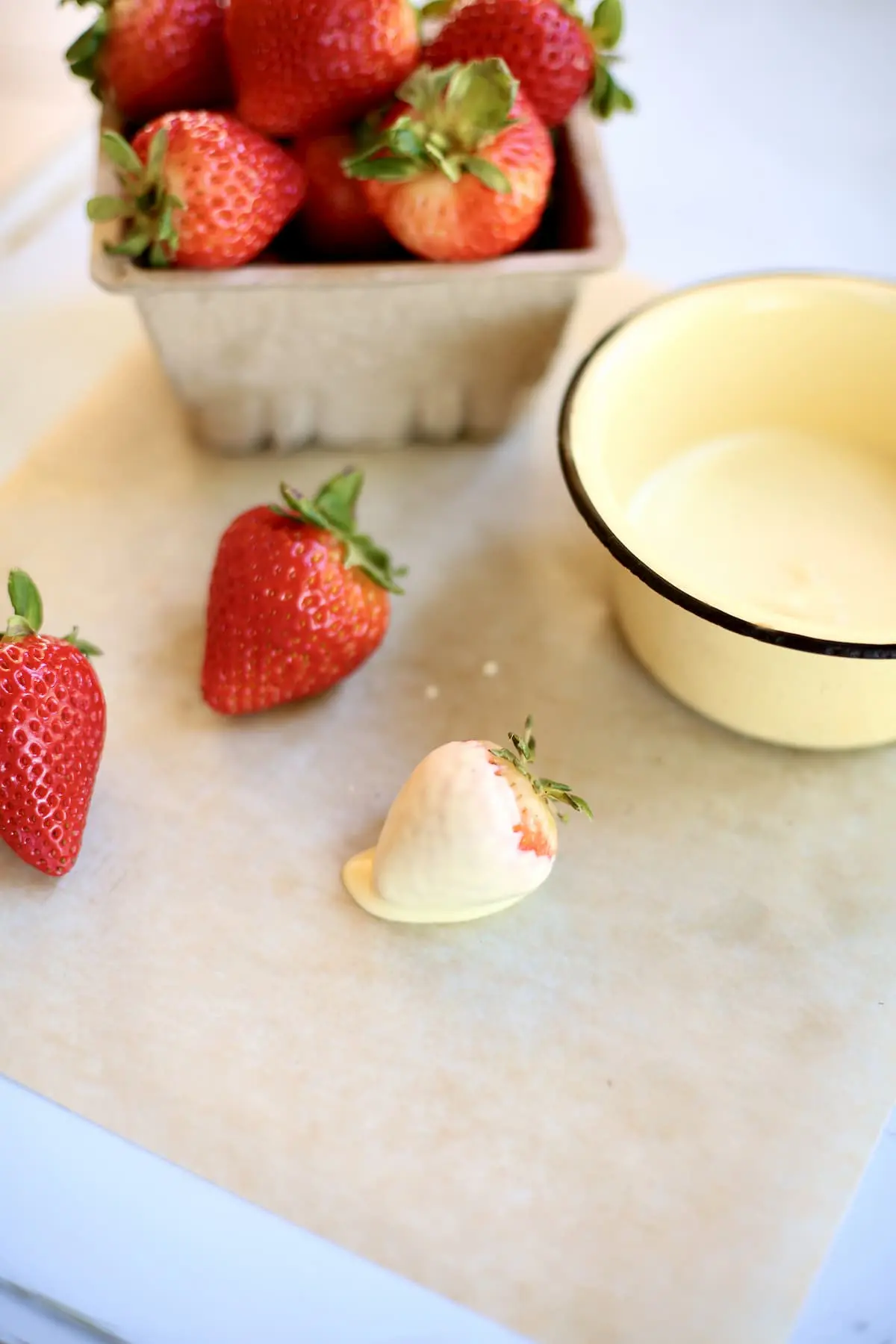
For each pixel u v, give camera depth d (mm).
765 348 388
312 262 391
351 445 423
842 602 372
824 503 394
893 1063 324
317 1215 307
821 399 399
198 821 353
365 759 364
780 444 405
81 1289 302
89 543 401
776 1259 304
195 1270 303
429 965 334
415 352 388
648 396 380
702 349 383
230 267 364
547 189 362
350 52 348
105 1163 312
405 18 355
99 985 330
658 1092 320
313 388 398
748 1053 325
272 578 347
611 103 382
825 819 356
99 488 413
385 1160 312
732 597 373
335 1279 302
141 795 356
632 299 458
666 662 359
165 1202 308
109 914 339
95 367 444
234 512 408
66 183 503
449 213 354
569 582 397
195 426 414
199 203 349
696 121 552
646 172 535
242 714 369
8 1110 317
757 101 561
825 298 379
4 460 421
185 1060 322
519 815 323
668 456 401
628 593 356
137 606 389
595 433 350
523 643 385
